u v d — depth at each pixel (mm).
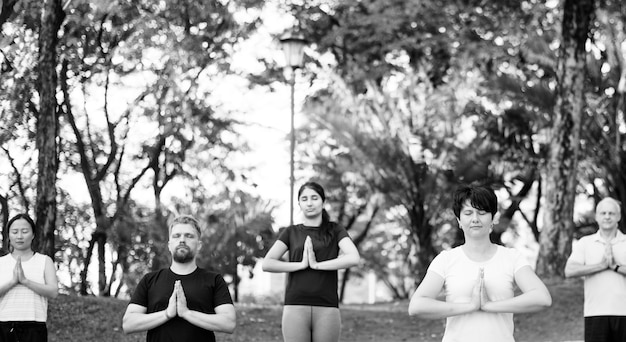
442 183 25328
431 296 5176
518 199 27250
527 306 4988
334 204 29672
